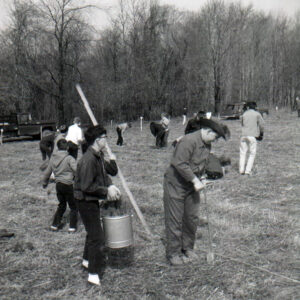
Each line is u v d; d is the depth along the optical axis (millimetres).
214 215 6711
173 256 4812
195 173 4754
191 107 48125
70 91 35938
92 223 4281
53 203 8055
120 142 19391
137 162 13406
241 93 53156
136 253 5176
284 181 9422
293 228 5992
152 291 4156
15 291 4250
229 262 4828
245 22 50625
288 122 29328
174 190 4707
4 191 9289
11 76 36969
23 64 34969
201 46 46281
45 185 6469
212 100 49469
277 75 55469
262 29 54281
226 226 6121
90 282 4344
